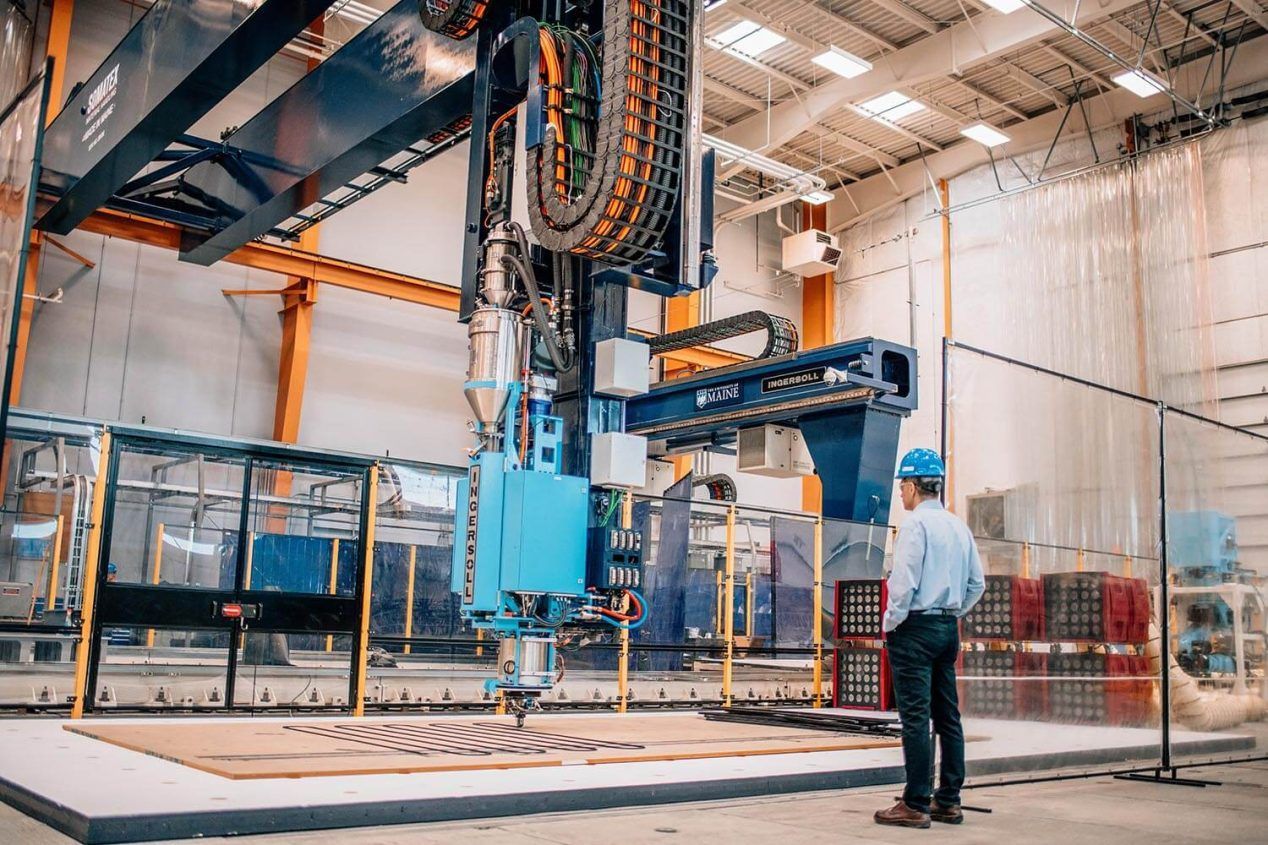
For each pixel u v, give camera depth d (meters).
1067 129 16.88
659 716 7.93
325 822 3.36
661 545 10.12
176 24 7.93
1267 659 8.18
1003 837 3.59
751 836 3.46
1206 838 3.62
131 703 7.66
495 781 4.04
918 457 4.22
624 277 5.22
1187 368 14.60
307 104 8.58
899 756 5.62
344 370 14.78
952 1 14.84
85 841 3.02
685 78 4.91
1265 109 14.64
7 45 10.85
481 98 5.99
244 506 7.93
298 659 8.98
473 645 9.07
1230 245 14.73
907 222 18.94
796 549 10.55
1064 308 15.89
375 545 8.87
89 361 12.76
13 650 8.21
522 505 5.26
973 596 4.08
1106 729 6.28
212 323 13.77
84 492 8.48
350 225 14.91
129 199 10.08
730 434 12.84
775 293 20.06
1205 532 8.02
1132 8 14.46
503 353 5.48
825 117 17.53
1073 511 6.92
